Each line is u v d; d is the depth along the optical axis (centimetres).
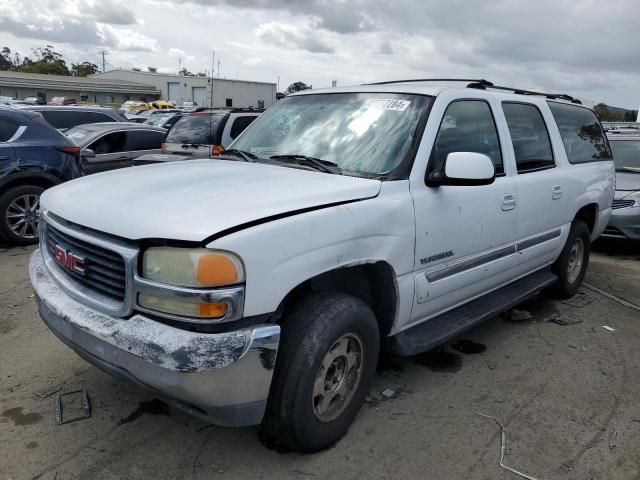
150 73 6956
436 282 341
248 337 233
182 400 241
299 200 265
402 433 309
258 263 235
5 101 2142
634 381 381
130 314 243
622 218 751
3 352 391
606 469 284
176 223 235
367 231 284
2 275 571
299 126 381
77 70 9606
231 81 4625
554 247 486
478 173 315
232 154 387
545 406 344
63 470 269
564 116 514
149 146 1014
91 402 329
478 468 282
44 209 310
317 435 278
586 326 482
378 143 338
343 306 274
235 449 290
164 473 269
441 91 359
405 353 329
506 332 463
